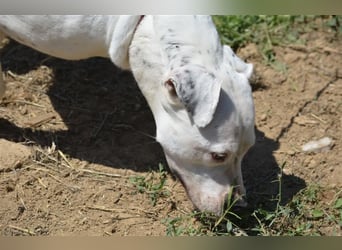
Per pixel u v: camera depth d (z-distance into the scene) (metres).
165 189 6.05
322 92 7.26
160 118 5.52
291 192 6.21
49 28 5.82
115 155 6.34
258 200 6.09
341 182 6.34
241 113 5.27
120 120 6.72
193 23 5.41
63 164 6.17
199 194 5.53
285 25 7.92
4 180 5.95
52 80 7.06
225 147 5.29
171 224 5.69
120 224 5.75
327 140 6.75
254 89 7.24
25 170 6.06
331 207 6.09
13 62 7.20
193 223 5.79
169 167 5.89
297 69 7.50
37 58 7.27
